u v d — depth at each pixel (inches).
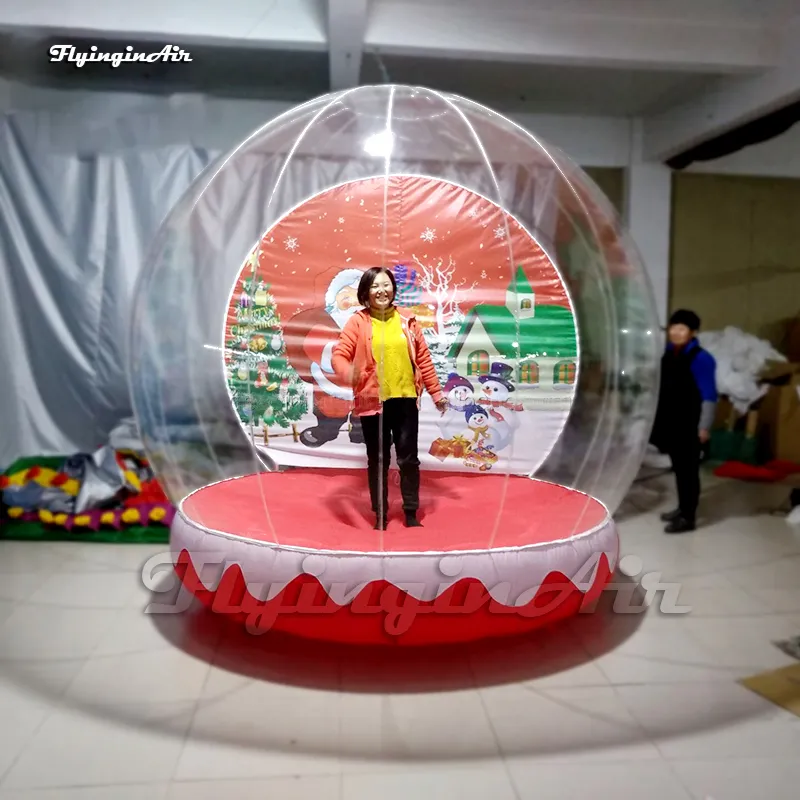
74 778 71.8
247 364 136.9
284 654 97.7
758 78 165.3
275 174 150.1
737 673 93.6
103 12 142.6
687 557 135.7
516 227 136.3
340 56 156.3
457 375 137.7
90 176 169.9
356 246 135.9
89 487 145.9
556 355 137.4
